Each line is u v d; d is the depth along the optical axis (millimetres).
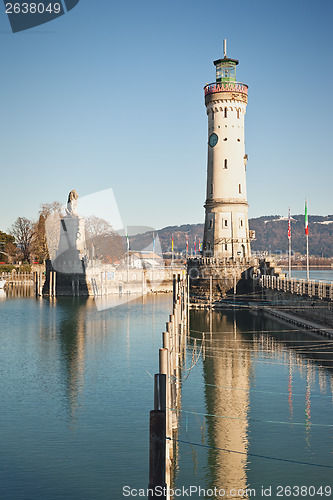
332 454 31047
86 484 27812
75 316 99750
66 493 26922
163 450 18562
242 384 44938
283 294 85125
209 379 46562
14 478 28609
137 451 31859
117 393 43938
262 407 39062
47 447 32562
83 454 31453
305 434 33906
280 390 43062
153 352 62062
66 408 40000
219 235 106625
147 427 35781
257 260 104500
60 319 95188
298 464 29812
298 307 77250
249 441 32969
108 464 30156
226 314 91125
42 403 41312
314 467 29469
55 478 28562
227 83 106875
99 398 42469
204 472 28922
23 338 73562
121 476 28750
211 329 73375
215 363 52375
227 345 61375
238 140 107625
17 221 188875
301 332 69688
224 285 103188
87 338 73250
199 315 89750
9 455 31438
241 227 107188
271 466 29641
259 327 74562
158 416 18609
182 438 33500
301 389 43281
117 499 26328
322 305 66938
